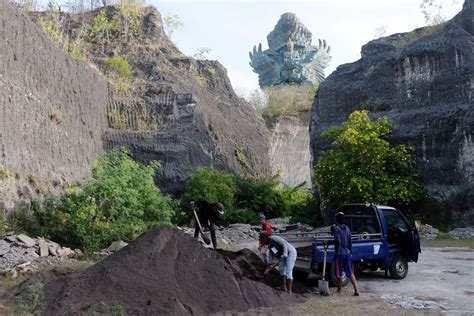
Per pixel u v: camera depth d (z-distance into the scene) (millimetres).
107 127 27047
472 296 9047
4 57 15867
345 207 11836
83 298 7383
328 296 9219
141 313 7039
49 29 25938
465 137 21609
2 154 14891
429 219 22234
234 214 25672
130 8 36094
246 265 10164
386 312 7734
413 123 23578
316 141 27172
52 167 18438
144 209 16969
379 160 22156
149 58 33500
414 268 12695
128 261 8203
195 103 29828
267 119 45750
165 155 27125
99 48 33000
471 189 21141
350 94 26875
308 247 10359
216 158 30172
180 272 8383
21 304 7137
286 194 30672
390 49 27031
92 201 14789
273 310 7988
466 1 25156
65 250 12625
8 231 13203
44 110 18609
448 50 23422
